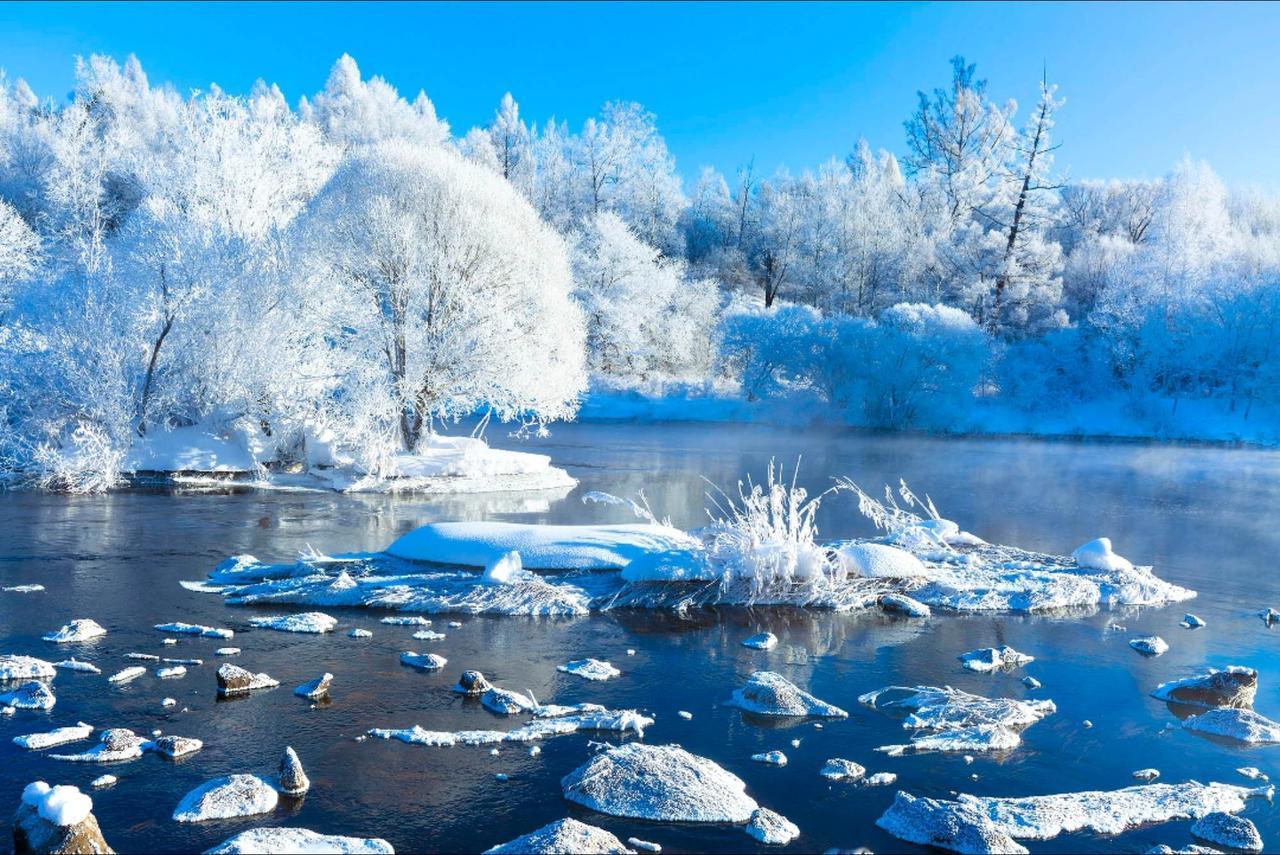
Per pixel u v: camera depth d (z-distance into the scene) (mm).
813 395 47625
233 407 25000
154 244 25109
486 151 74250
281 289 25391
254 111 36969
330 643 9430
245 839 4883
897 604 11227
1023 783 6383
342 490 22734
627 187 73750
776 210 75062
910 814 5617
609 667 8672
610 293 57094
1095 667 9070
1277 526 18750
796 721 7477
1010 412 47625
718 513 19594
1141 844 5523
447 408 27047
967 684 8469
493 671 8594
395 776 6254
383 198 25297
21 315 26234
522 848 5012
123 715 7312
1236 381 46562
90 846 4969
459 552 12781
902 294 64562
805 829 5621
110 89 66562
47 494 21078
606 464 29688
